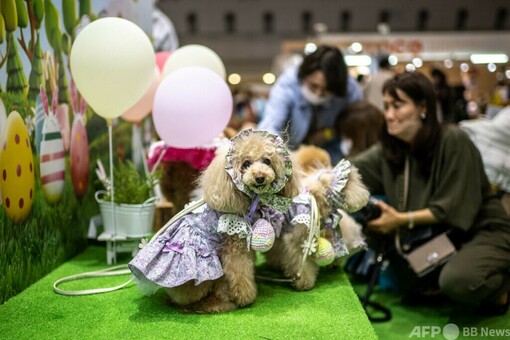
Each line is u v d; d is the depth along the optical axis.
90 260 2.09
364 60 6.52
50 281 1.80
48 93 1.89
